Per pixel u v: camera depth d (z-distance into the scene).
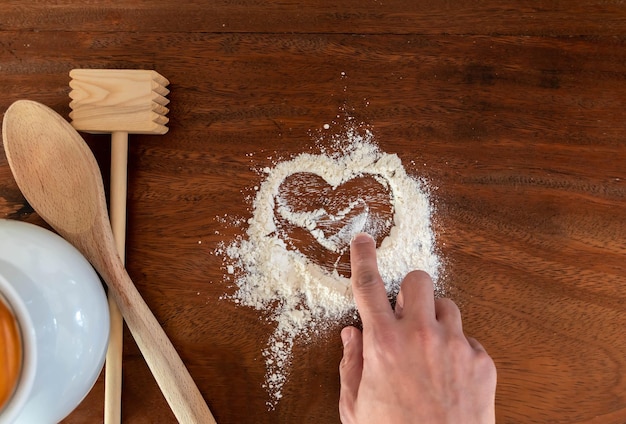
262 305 0.40
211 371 0.39
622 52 0.40
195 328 0.39
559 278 0.39
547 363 0.39
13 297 0.28
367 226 0.40
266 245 0.40
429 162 0.40
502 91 0.40
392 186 0.40
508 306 0.39
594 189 0.40
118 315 0.37
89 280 0.32
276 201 0.40
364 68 0.40
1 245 0.29
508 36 0.40
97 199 0.37
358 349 0.37
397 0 0.40
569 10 0.40
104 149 0.40
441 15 0.40
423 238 0.40
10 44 0.40
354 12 0.40
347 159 0.40
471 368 0.32
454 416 0.30
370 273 0.35
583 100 0.40
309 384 0.39
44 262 0.30
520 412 0.39
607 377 0.39
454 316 0.33
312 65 0.40
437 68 0.40
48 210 0.37
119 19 0.40
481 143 0.40
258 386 0.39
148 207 0.40
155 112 0.39
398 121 0.40
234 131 0.40
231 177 0.40
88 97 0.38
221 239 0.40
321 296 0.39
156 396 0.39
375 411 0.31
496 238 0.39
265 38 0.40
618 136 0.40
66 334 0.30
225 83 0.40
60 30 0.40
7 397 0.27
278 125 0.40
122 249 0.38
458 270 0.39
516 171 0.40
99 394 0.39
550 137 0.40
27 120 0.37
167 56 0.40
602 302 0.39
